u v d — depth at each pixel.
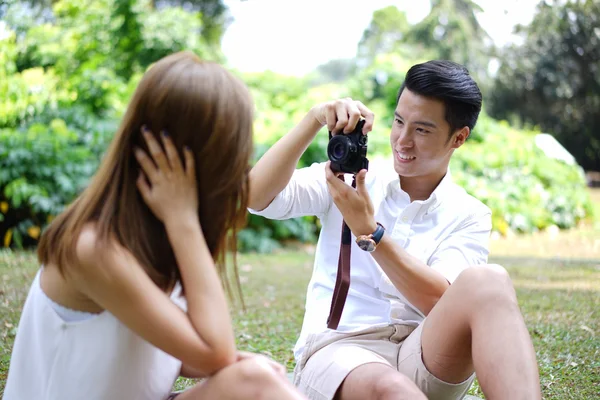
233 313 4.35
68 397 1.59
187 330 1.53
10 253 6.40
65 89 8.61
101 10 10.69
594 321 4.15
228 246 1.74
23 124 7.58
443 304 1.92
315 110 2.11
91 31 10.50
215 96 1.56
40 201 6.76
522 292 5.10
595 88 15.84
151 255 1.59
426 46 19.11
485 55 18.58
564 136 16.84
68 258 1.52
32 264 5.79
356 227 2.03
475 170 9.75
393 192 2.29
